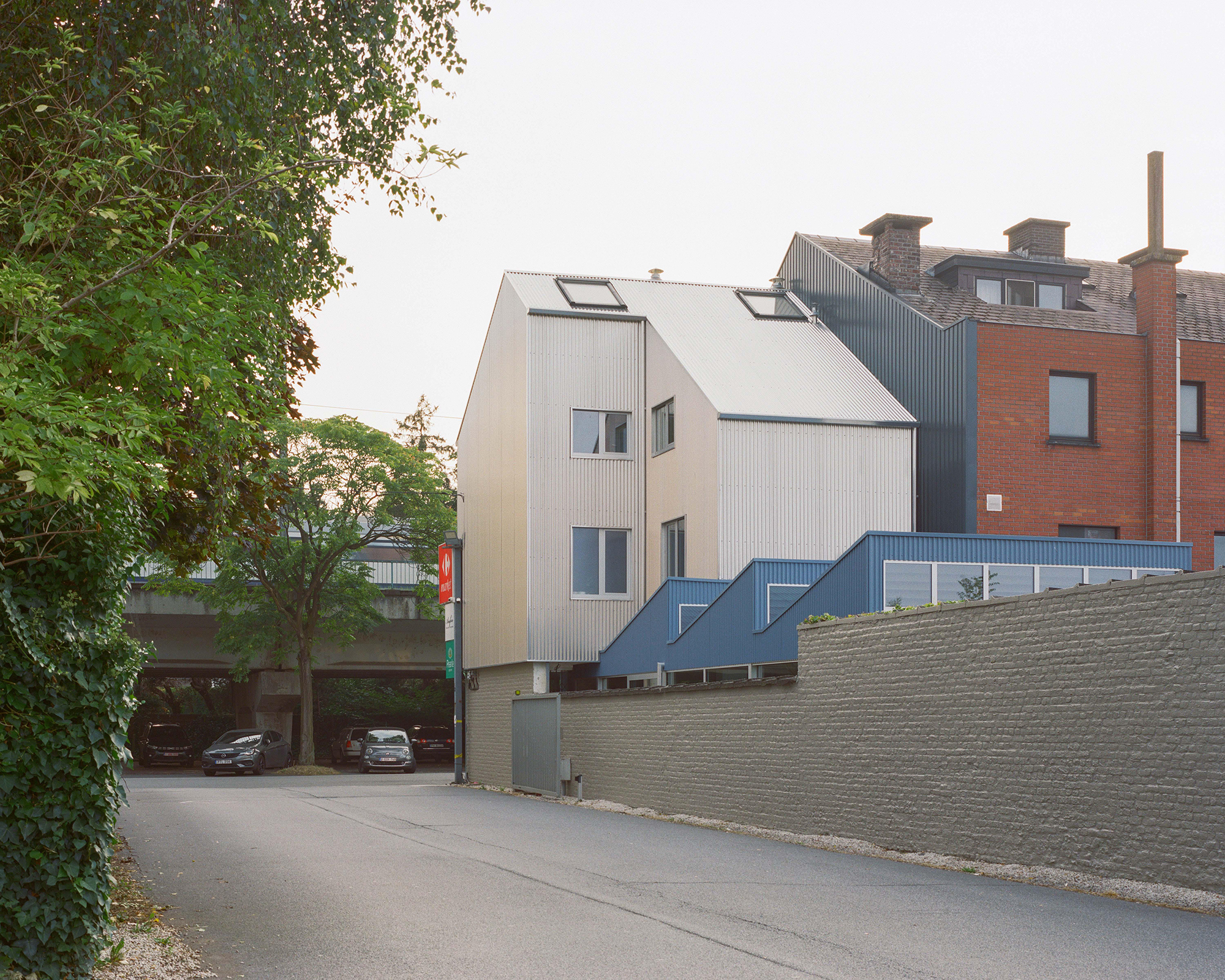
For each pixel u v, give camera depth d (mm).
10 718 6172
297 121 10523
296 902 9227
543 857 12164
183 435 7898
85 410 5945
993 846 11562
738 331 29016
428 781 34750
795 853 12812
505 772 28922
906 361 26203
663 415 27594
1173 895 9227
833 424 24938
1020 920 8438
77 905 6355
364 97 10742
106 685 6477
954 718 12258
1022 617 11383
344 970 6836
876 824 13430
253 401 8953
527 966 6918
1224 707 9117
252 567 39719
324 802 21047
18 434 5340
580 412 28219
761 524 24406
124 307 6762
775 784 15602
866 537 17469
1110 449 24609
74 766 6320
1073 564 18422
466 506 33719
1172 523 24547
